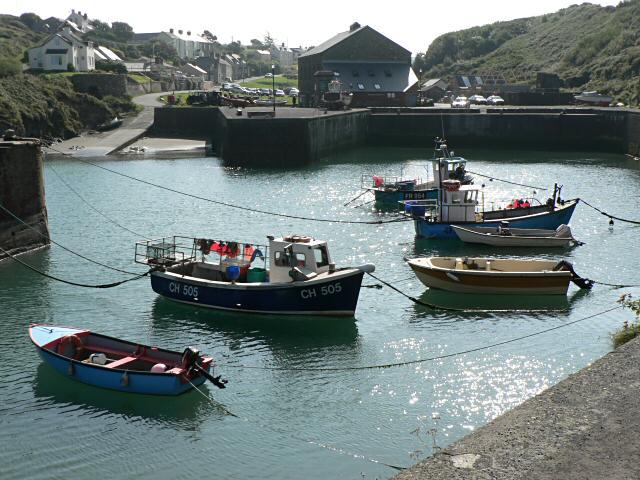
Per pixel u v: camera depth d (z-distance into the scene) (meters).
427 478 6.35
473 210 40.97
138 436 18.00
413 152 92.69
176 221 46.66
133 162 79.75
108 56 156.25
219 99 106.88
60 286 31.53
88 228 44.34
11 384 21.00
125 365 20.53
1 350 23.81
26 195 37.66
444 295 29.67
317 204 53.41
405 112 102.44
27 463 16.72
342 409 19.34
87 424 18.62
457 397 19.92
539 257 36.66
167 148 90.88
